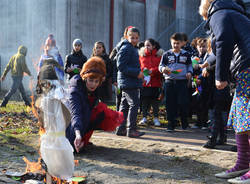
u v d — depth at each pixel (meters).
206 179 3.04
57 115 2.22
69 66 6.79
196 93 5.81
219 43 2.77
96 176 3.12
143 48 6.50
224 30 2.75
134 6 14.91
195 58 5.85
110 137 5.07
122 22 14.29
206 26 3.04
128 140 4.78
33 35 12.63
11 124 6.27
